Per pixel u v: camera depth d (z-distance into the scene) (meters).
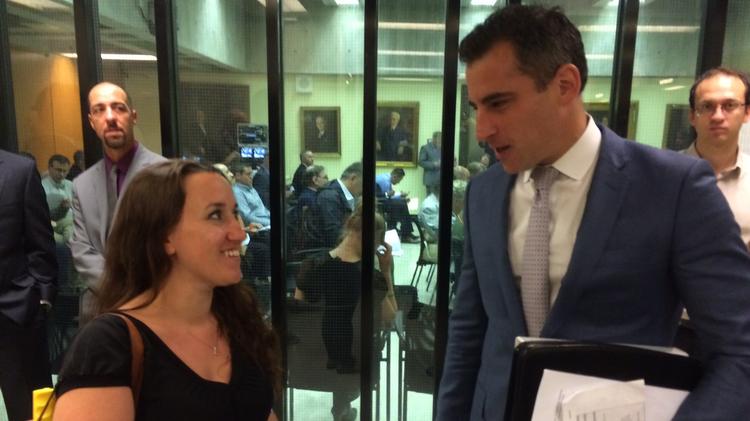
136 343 0.84
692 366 0.68
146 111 2.49
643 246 0.74
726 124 1.73
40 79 2.46
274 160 2.49
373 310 2.59
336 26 2.46
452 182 2.46
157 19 2.38
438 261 2.51
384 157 2.52
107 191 2.14
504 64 0.72
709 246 0.70
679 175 0.74
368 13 2.35
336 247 2.59
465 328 1.07
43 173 2.53
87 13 2.36
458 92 2.40
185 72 2.49
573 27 0.75
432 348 2.63
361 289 2.57
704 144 1.80
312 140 2.55
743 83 1.73
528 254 0.85
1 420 2.47
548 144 0.77
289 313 2.66
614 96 2.40
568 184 0.82
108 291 0.94
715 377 0.65
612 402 0.66
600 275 0.76
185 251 0.89
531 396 0.67
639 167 0.77
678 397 0.67
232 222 0.93
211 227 0.90
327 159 2.56
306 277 2.61
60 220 2.57
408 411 2.69
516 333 0.87
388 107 2.48
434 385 2.61
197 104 2.52
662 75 2.37
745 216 1.73
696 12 2.31
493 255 0.92
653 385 0.67
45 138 2.50
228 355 1.01
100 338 0.81
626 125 2.37
